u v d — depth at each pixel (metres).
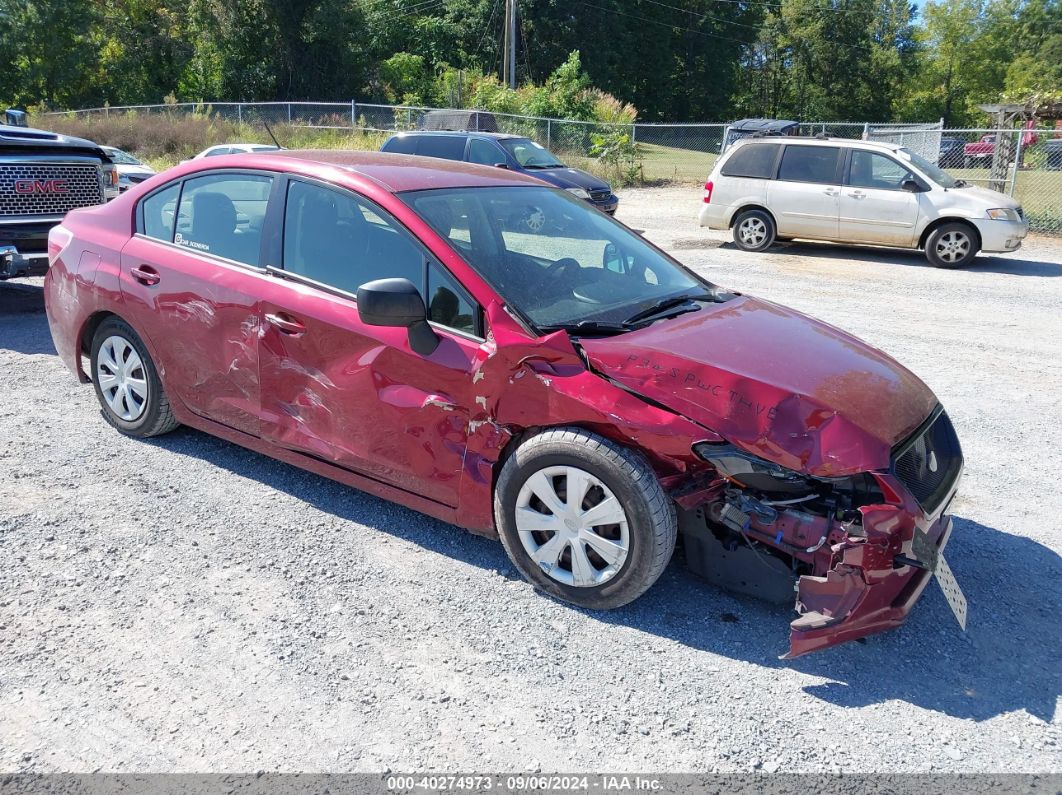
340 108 33.38
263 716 2.81
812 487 3.19
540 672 3.09
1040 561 4.05
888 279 11.59
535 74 57.50
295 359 3.98
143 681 2.95
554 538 3.44
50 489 4.36
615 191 23.89
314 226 4.02
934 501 3.25
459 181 4.25
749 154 13.88
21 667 2.99
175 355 4.51
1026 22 80.12
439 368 3.56
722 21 68.19
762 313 4.07
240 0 43.09
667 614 3.47
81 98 44.00
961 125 81.00
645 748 2.73
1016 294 10.58
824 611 3.02
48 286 5.23
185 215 4.54
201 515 4.16
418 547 3.94
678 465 3.18
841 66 72.12
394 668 3.08
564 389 3.30
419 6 55.91
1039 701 3.03
